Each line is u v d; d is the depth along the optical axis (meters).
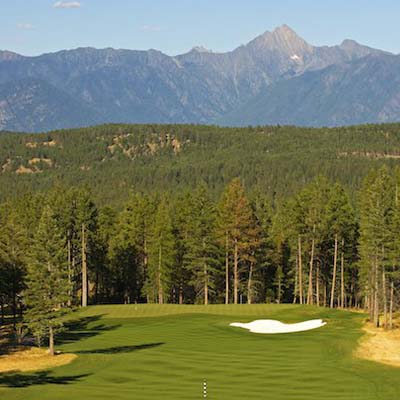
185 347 65.19
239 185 105.06
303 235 104.75
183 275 117.31
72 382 50.62
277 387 47.38
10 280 84.25
